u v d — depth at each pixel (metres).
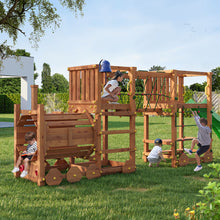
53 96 35.66
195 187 5.98
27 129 7.04
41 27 16.19
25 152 6.52
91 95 7.10
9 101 42.81
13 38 16.80
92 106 7.04
